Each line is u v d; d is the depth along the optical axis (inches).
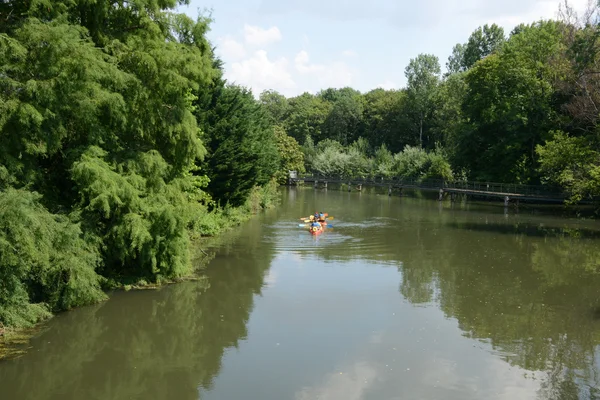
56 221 524.4
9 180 465.4
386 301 597.0
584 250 920.9
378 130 3649.1
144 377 398.6
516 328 507.8
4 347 449.1
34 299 518.0
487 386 385.4
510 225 1258.0
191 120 651.5
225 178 1119.0
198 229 1012.5
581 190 1175.0
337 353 445.7
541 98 1779.0
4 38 442.9
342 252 884.6
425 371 410.0
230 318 537.6
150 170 597.9
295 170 3004.4
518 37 1959.9
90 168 516.4
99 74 503.2
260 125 1595.7
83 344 462.3
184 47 625.0
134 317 535.2
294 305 582.9
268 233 1085.1
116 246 590.2
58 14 508.7
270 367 418.0
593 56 1083.9
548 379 398.0
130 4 603.2
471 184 2057.1
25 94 470.0
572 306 579.5
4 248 422.3
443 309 566.6
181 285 658.8
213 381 392.8
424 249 920.3
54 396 365.4
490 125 1974.7
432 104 3233.3
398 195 2308.1
